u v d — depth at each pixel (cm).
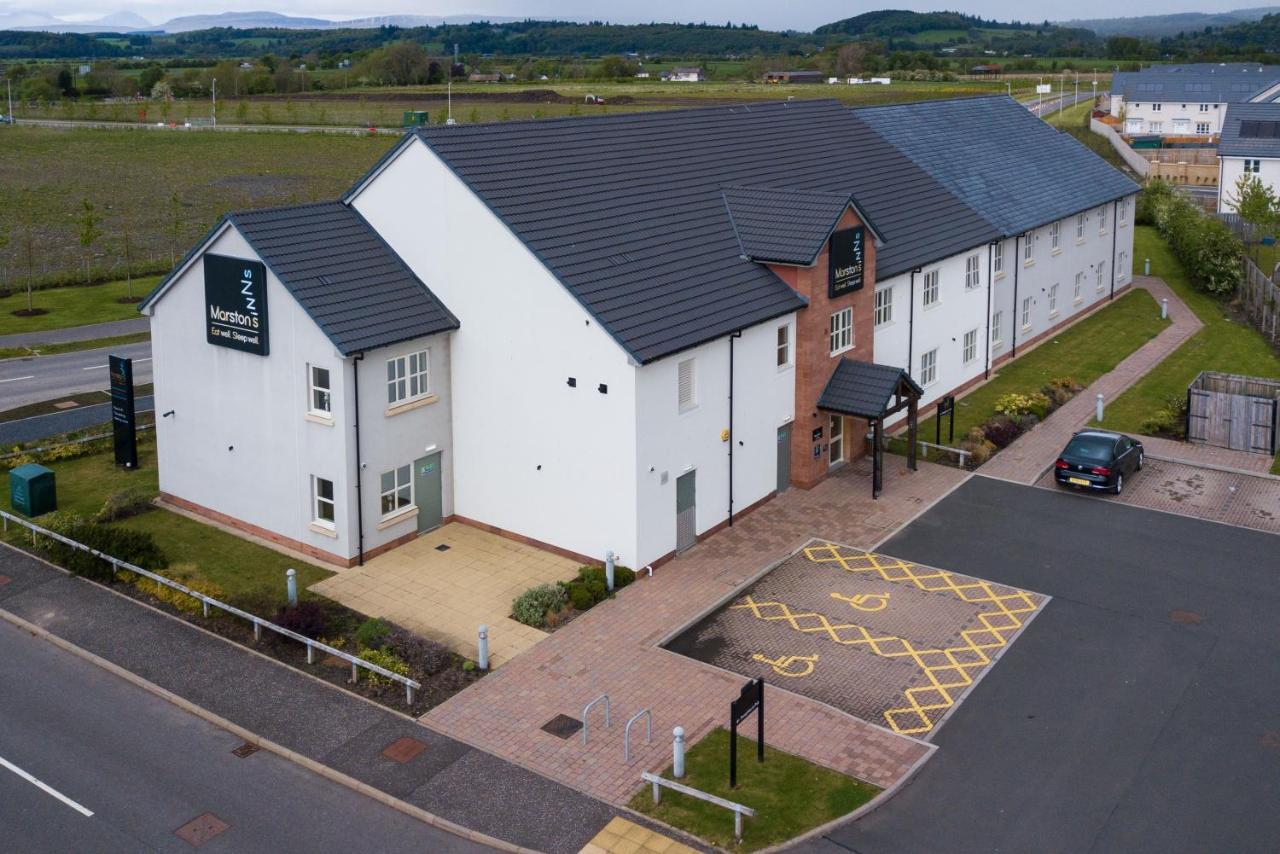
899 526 3144
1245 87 13100
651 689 2334
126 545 2819
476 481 3069
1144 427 3881
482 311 2923
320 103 15975
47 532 2892
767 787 2016
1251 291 5559
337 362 2728
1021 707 2277
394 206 3023
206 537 3053
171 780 2052
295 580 2747
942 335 4119
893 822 1930
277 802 1997
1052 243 5016
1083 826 1914
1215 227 5919
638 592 2752
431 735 2173
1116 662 2447
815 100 4553
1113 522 3164
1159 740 2159
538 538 2980
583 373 2761
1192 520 3172
